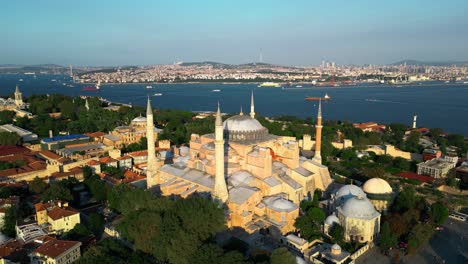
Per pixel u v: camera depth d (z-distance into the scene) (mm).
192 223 104125
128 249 108812
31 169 169500
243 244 107438
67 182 144750
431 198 151500
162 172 149500
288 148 146000
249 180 129625
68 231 114250
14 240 110500
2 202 123938
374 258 108812
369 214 116562
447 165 183125
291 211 120188
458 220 134500
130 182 158750
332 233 115125
